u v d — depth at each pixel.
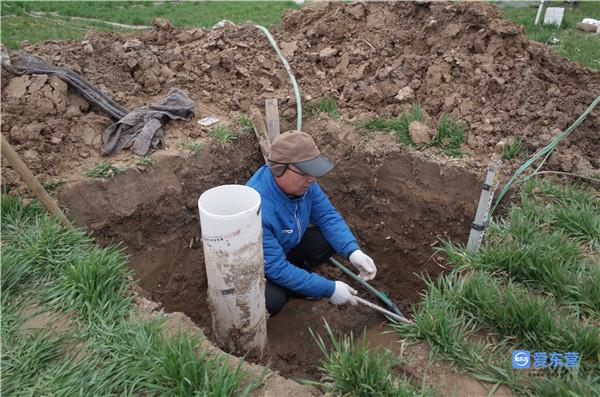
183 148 3.66
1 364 2.00
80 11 10.70
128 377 1.94
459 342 2.16
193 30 4.92
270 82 4.42
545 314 2.16
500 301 2.30
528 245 2.61
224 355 2.06
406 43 4.41
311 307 3.64
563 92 3.86
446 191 3.46
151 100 4.14
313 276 2.74
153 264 3.45
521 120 3.68
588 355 2.05
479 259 2.59
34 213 2.82
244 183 3.98
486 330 2.24
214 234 2.08
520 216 2.84
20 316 2.23
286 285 2.70
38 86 3.57
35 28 8.81
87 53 4.18
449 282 2.43
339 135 3.91
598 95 3.78
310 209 3.07
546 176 3.28
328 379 2.09
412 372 2.06
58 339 2.08
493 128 3.65
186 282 3.68
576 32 7.64
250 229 2.12
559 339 2.09
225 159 3.83
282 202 2.72
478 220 2.66
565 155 3.38
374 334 3.38
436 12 4.28
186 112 3.96
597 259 2.57
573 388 1.89
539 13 8.02
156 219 3.46
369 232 3.95
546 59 4.08
